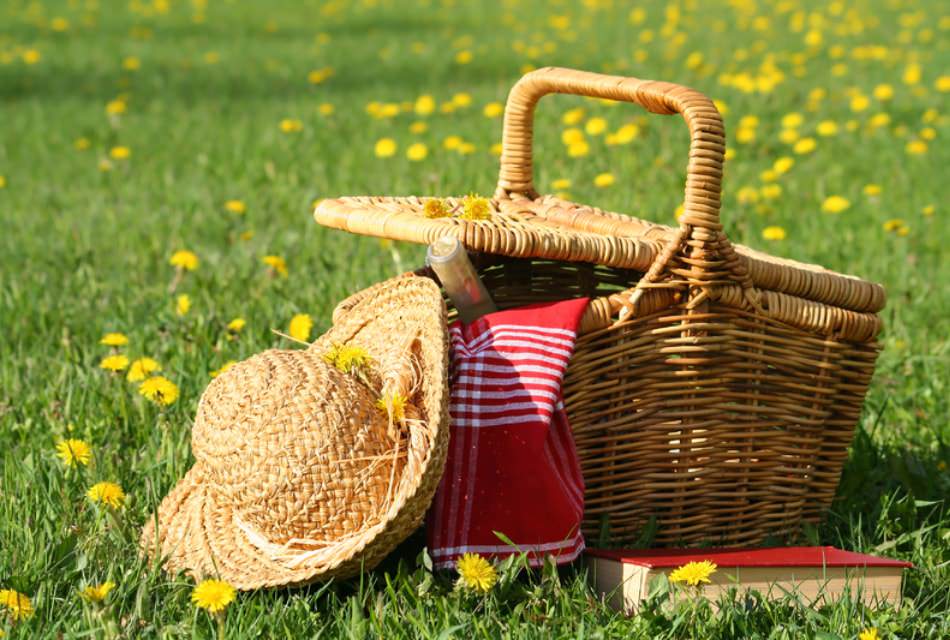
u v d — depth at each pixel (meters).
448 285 2.79
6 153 9.07
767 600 2.54
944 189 6.88
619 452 2.90
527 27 17.36
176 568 2.65
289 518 2.47
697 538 3.01
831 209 5.18
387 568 2.71
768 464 3.03
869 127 8.75
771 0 19.56
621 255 2.77
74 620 2.46
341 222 3.03
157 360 4.07
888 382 4.09
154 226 6.25
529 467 2.60
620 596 2.60
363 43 16.02
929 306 4.89
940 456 3.44
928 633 2.50
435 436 2.34
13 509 2.91
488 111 7.00
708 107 2.74
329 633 2.44
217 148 8.68
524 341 2.71
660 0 20.25
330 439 2.47
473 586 2.50
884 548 2.94
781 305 2.92
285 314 4.45
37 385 3.95
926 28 15.50
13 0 21.39
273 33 17.59
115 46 15.94
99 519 2.81
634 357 2.86
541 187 6.41
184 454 3.24
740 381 2.96
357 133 8.88
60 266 5.57
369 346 2.85
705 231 2.78
